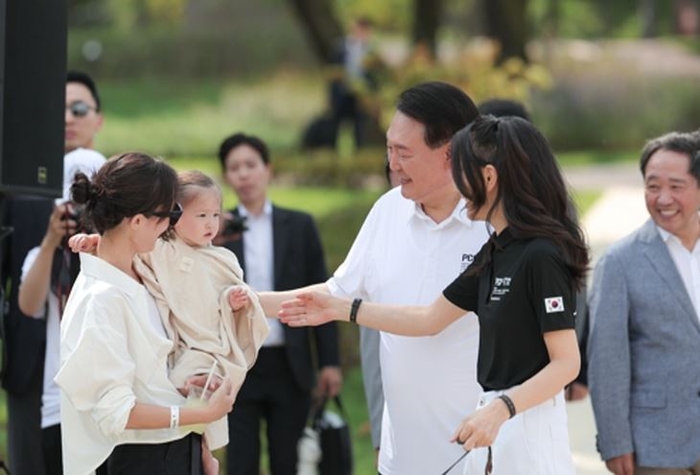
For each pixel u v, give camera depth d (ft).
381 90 115.24
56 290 37.73
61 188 35.86
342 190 118.62
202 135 167.63
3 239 40.01
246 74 207.72
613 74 160.25
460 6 211.82
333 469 43.06
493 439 26.35
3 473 36.94
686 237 36.63
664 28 235.61
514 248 27.48
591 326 36.73
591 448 52.24
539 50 167.53
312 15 132.57
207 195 28.09
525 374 27.37
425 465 31.24
